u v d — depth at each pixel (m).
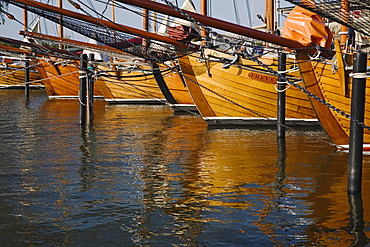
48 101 32.41
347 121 13.36
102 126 19.31
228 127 19.19
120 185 9.75
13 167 11.26
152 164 11.79
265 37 11.79
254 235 7.05
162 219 7.73
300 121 19.50
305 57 13.34
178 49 14.87
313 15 13.72
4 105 28.98
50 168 11.20
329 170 11.09
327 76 13.19
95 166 11.48
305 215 7.89
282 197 8.91
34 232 7.16
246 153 13.27
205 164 11.81
